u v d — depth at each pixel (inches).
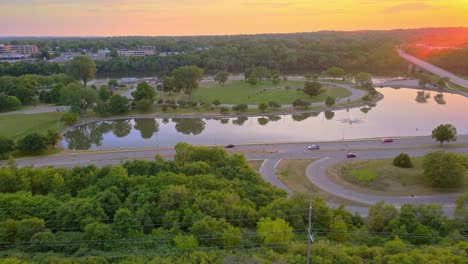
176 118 6008.9
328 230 2138.3
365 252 1811.0
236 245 1910.7
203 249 1836.9
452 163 3090.6
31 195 2465.6
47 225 2146.9
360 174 3371.1
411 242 2069.4
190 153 3260.3
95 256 1764.3
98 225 1989.4
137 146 4785.9
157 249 1861.5
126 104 6122.1
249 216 2234.3
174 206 2289.6
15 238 1996.8
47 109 6323.8
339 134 5118.1
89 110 6259.8
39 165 3828.7
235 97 7170.3
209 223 2009.1
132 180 2593.5
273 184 3292.3
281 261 1647.4
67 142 4982.8
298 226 2151.8
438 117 5861.2
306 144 4367.6
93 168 2955.2
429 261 1657.2
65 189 2672.2
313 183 3304.6
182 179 2618.1
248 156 3983.8
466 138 4520.2
